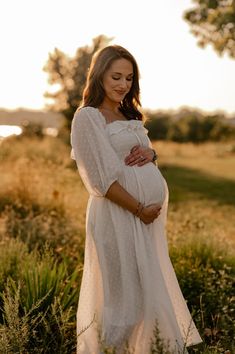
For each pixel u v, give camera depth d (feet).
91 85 12.91
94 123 12.29
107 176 12.11
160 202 12.98
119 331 12.14
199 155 92.22
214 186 53.98
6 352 12.01
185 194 48.67
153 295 12.21
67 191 32.68
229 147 98.94
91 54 63.26
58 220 26.27
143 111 14.02
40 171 34.81
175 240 21.63
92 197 12.92
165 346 11.88
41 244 21.88
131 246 12.39
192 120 130.72
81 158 12.39
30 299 14.46
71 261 19.40
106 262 12.42
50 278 14.92
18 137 70.44
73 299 15.39
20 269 16.61
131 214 12.50
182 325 13.30
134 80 13.30
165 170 67.97
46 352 13.55
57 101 65.31
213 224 32.09
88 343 12.67
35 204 28.66
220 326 15.67
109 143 12.34
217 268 19.54
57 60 63.52
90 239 12.76
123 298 12.28
